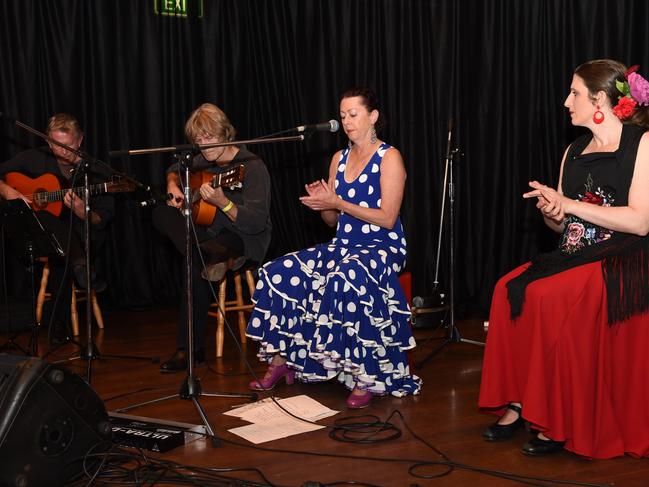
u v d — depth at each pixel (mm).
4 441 2135
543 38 5020
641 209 2520
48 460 2230
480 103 5098
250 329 3188
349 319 2973
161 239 5160
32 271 3750
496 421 2859
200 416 2926
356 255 3090
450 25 5082
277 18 5074
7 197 4094
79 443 2312
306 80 5098
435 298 4418
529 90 5051
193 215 3568
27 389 2182
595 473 2406
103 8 4891
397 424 2873
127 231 5102
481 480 2354
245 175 3635
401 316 3156
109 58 4934
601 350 2527
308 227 5195
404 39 5094
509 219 5121
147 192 4070
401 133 5133
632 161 2562
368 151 3291
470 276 5180
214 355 3980
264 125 5180
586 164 2707
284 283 3168
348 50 5078
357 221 3291
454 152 4098
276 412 2994
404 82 5113
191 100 5105
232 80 5164
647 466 2463
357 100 3232
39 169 4309
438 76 5109
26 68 4742
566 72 4961
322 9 5055
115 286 5113
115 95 4973
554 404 2498
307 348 3242
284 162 5156
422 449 2613
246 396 3180
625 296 2537
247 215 3471
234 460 2529
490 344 2719
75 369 3705
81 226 4227
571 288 2520
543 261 2734
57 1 4793
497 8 5027
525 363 2635
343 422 2900
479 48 5074
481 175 5133
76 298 4629
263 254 3719
